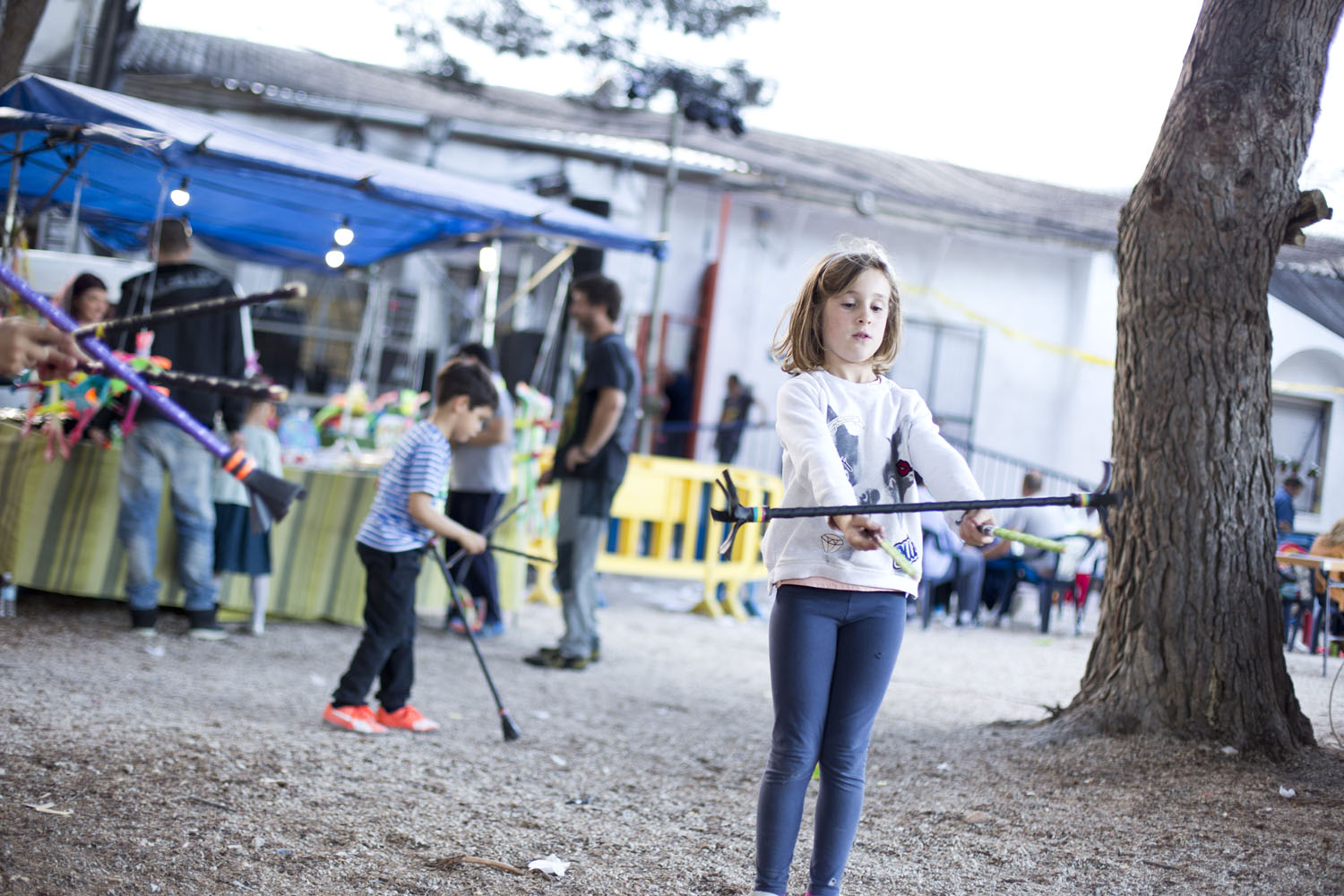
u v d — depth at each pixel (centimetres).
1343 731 468
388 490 466
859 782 266
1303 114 453
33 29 650
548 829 346
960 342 1502
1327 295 577
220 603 669
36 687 455
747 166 1291
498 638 719
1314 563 624
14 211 693
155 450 602
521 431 854
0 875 263
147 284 613
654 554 910
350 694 454
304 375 1195
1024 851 333
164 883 272
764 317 1443
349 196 743
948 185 1316
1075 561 942
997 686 664
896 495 274
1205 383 449
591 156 1292
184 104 1106
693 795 398
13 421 634
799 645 265
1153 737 434
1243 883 307
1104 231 1345
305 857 300
